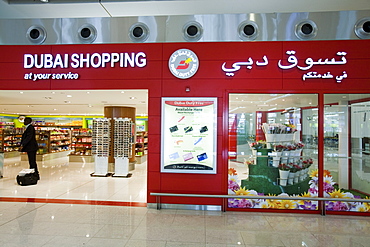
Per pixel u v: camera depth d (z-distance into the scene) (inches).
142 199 195.5
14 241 120.5
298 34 172.6
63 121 719.1
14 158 454.6
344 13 171.2
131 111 335.0
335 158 172.1
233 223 148.5
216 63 175.2
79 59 183.3
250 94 173.6
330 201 170.1
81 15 231.0
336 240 127.0
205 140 173.6
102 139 293.9
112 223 145.1
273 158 174.9
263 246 119.7
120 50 181.3
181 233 132.9
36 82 185.5
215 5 211.3
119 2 208.5
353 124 171.6
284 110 174.7
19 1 207.5
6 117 658.2
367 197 171.2
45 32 186.5
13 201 187.0
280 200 170.9
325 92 169.0
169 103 175.2
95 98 247.6
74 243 119.3
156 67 178.1
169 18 179.0
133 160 337.1
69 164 383.2
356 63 168.2
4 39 187.9
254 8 216.8
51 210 167.0
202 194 172.7
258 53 173.8
